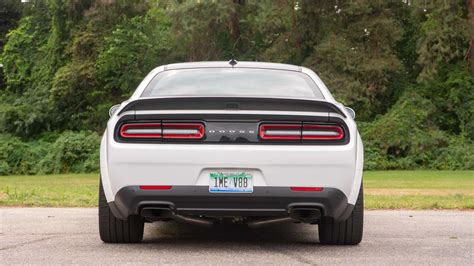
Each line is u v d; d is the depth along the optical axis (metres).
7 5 61.88
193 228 8.30
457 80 46.88
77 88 51.03
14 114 52.12
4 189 18.03
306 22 47.19
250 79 7.20
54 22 53.31
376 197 14.45
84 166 46.41
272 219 6.47
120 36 49.38
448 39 44.47
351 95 43.91
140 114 6.07
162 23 51.53
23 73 57.16
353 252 6.39
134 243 6.93
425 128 46.09
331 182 6.05
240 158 5.96
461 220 9.54
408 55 50.31
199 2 45.28
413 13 45.28
